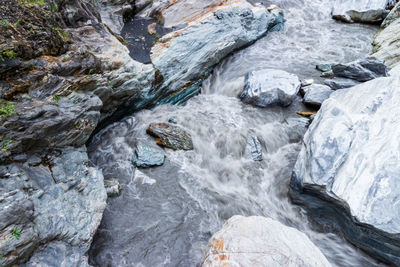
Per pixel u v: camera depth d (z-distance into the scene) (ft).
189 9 34.30
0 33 14.26
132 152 23.24
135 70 23.32
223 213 19.40
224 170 22.75
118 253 16.34
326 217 18.93
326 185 16.53
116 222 18.01
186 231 17.92
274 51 37.52
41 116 14.47
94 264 15.70
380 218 14.03
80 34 21.36
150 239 17.24
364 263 16.80
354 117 18.58
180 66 28.40
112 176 21.17
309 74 32.58
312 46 38.81
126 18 33.35
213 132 25.64
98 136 24.81
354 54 36.55
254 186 21.59
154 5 35.24
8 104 13.62
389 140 16.07
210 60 31.50
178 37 29.04
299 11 47.73
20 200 12.01
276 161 23.45
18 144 13.35
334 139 17.56
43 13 17.51
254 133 25.62
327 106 20.21
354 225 15.78
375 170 15.33
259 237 12.43
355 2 44.52
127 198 19.61
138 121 26.48
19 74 14.73
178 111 28.22
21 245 11.18
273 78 28.86
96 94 19.48
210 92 32.50
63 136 16.03
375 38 38.88
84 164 17.13
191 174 22.11
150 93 26.48
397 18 37.50
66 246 13.20
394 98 18.29
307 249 12.40
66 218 13.75
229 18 33.42
